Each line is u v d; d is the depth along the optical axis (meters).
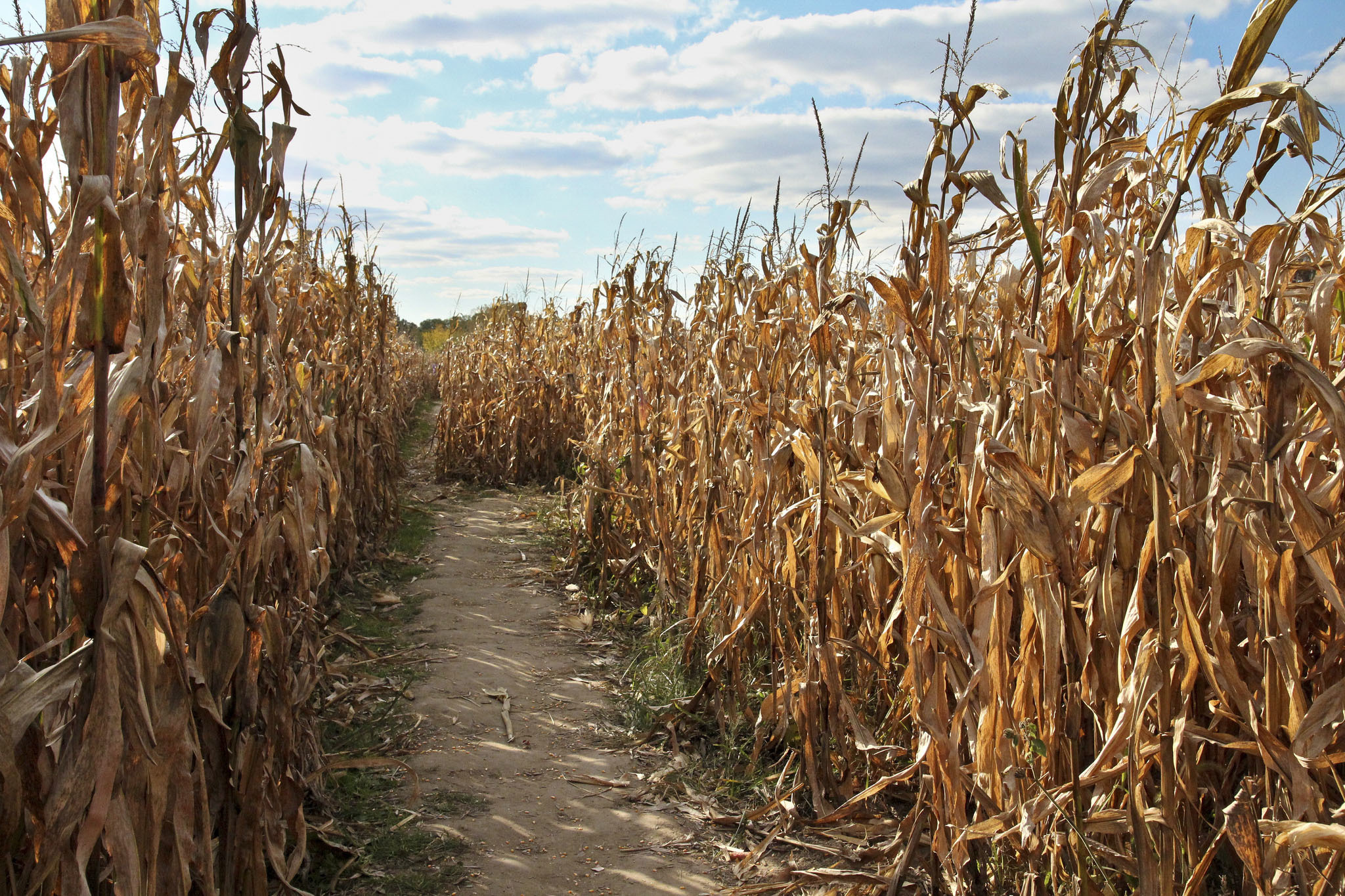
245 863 2.63
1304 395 2.45
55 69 1.88
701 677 4.95
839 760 3.73
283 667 2.82
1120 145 2.73
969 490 2.61
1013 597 2.73
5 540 1.72
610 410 7.75
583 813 3.67
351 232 8.12
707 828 3.58
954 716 2.57
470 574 7.75
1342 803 2.20
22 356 2.30
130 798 2.03
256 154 2.56
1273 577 2.08
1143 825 2.12
